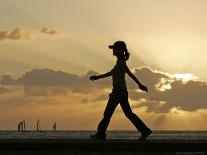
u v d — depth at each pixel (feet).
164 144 39.19
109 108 51.55
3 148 38.91
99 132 51.44
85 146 39.06
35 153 38.06
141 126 51.24
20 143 38.96
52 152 38.55
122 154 37.88
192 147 39.34
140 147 39.09
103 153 38.27
